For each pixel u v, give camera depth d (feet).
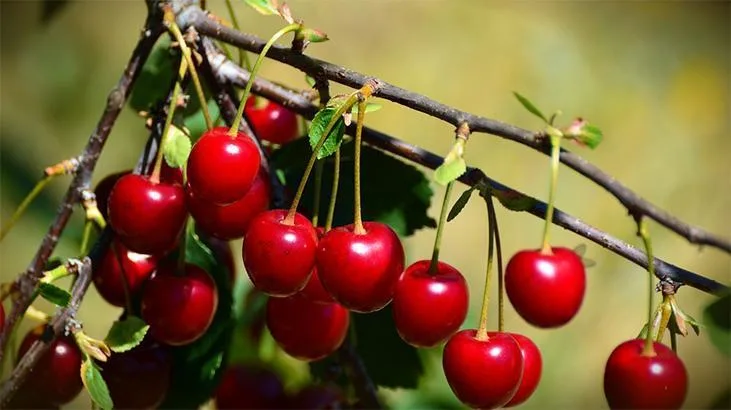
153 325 1.88
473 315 2.29
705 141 4.75
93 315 3.51
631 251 1.78
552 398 3.89
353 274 1.75
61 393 1.89
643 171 4.66
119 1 3.93
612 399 1.75
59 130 3.62
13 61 3.57
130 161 3.43
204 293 1.88
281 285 1.76
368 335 2.07
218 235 1.84
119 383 1.91
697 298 4.20
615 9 4.97
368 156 1.97
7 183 2.73
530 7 4.87
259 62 1.78
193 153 1.77
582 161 1.82
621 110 4.73
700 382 3.74
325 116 1.74
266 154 1.91
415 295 1.77
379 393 2.25
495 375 1.76
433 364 2.12
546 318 1.83
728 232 4.55
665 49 4.91
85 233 1.88
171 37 1.87
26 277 1.86
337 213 1.96
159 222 1.81
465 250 4.29
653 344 1.75
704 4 5.05
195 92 2.01
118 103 1.86
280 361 2.23
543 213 1.80
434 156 1.84
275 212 1.78
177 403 1.97
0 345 1.84
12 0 3.49
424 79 4.53
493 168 4.46
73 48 3.71
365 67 4.52
